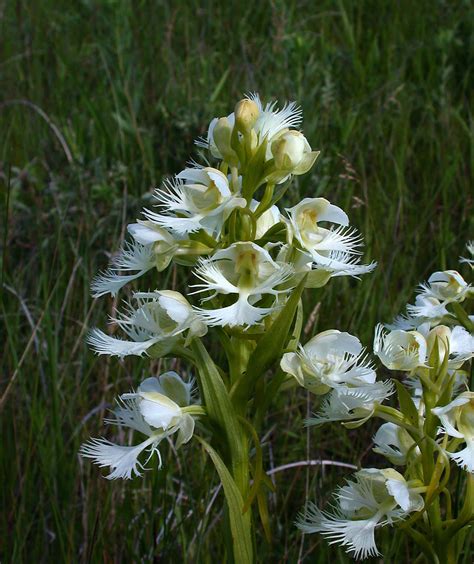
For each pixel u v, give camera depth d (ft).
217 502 1.11
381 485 0.87
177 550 1.06
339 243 0.90
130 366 1.27
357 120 1.70
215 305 0.88
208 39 2.17
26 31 2.28
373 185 1.53
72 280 1.30
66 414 1.16
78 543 1.09
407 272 1.36
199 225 0.87
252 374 0.85
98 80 2.00
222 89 1.84
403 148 1.59
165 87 1.90
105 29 2.26
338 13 2.18
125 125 1.66
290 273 0.85
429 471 0.86
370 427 1.17
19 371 1.18
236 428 0.86
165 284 1.27
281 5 2.16
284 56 1.91
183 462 1.06
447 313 0.96
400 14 2.16
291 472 1.15
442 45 1.92
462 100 1.77
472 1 2.13
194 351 0.86
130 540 1.05
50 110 1.89
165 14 2.26
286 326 0.84
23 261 1.45
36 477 1.13
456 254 1.37
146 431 0.89
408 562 0.99
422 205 1.49
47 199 1.54
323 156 1.56
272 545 1.06
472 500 0.84
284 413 1.21
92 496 1.10
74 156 1.60
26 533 1.04
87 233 1.39
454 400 0.83
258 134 0.88
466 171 1.59
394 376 1.23
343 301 1.32
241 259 0.87
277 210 0.93
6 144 1.70
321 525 0.87
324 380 0.87
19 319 1.35
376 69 1.94
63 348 1.27
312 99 1.70
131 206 1.46
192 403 0.96
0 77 2.06
